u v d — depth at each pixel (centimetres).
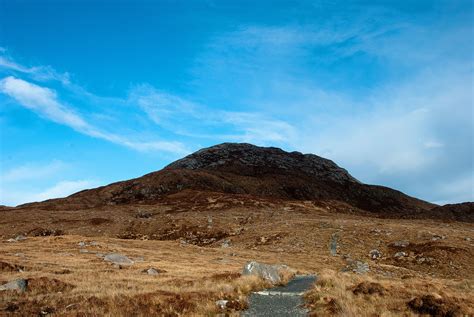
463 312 1831
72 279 3014
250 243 7862
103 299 2167
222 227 9819
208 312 2017
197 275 3491
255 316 2002
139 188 18312
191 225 10088
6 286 2486
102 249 5859
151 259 5172
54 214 12519
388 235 7356
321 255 6438
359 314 1872
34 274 3169
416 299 1958
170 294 2259
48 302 2130
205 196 15300
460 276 5478
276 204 14012
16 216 12169
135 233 10175
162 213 12688
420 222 11119
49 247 5878
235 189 19562
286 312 2038
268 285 2733
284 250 7056
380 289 2239
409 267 5962
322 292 2256
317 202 15075
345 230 7831
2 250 5134
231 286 2520
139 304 2112
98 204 17162
